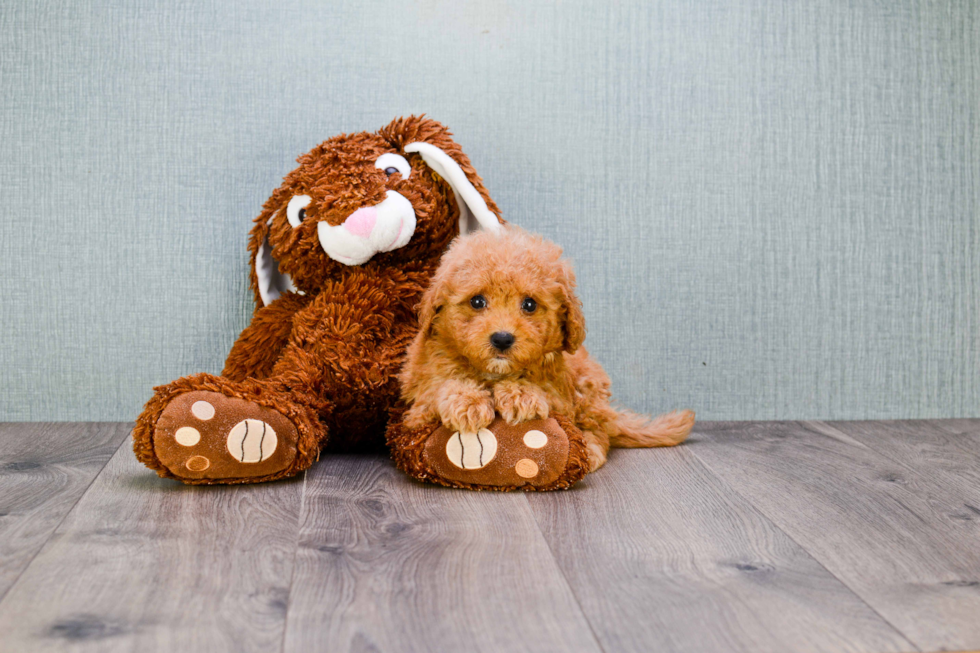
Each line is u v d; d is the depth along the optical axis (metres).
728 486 1.17
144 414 1.09
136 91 1.49
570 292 1.15
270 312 1.37
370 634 0.71
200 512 1.03
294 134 1.51
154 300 1.52
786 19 1.59
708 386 1.62
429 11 1.52
